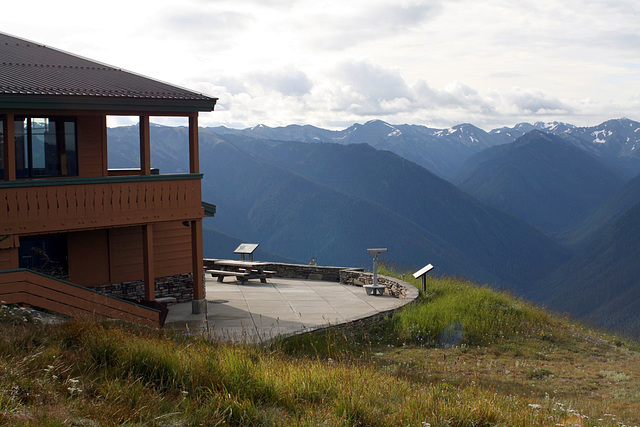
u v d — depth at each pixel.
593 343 14.05
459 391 8.20
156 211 13.40
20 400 5.36
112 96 12.19
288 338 11.09
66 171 14.22
